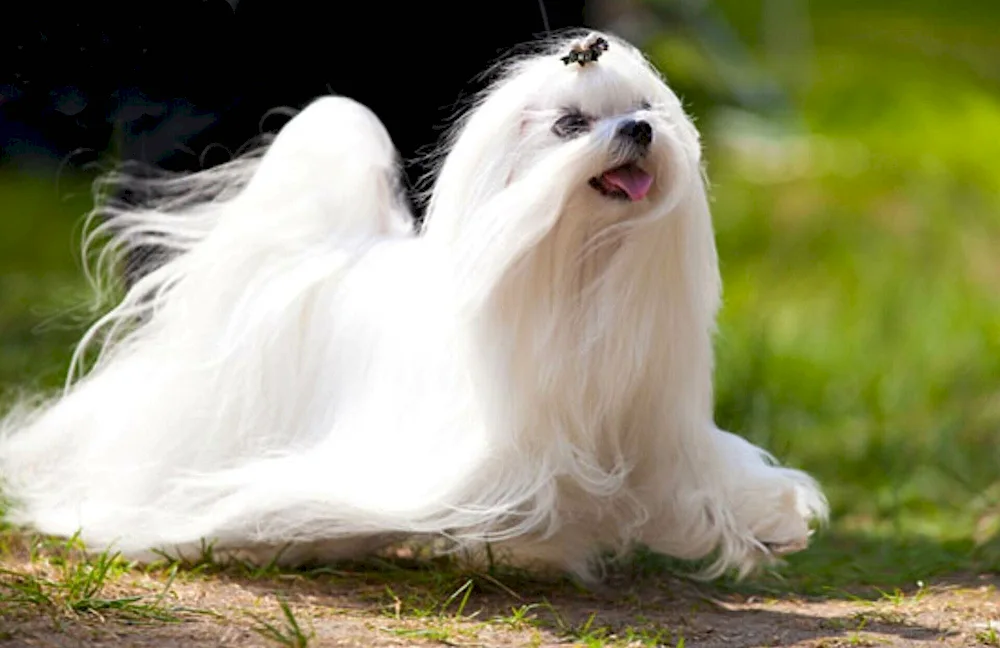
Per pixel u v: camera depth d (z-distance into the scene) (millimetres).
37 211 19609
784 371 13344
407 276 7312
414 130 9281
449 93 9227
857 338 14648
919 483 10609
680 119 6773
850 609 7406
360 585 7285
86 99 7730
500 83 7051
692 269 6719
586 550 7402
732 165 19906
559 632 6582
